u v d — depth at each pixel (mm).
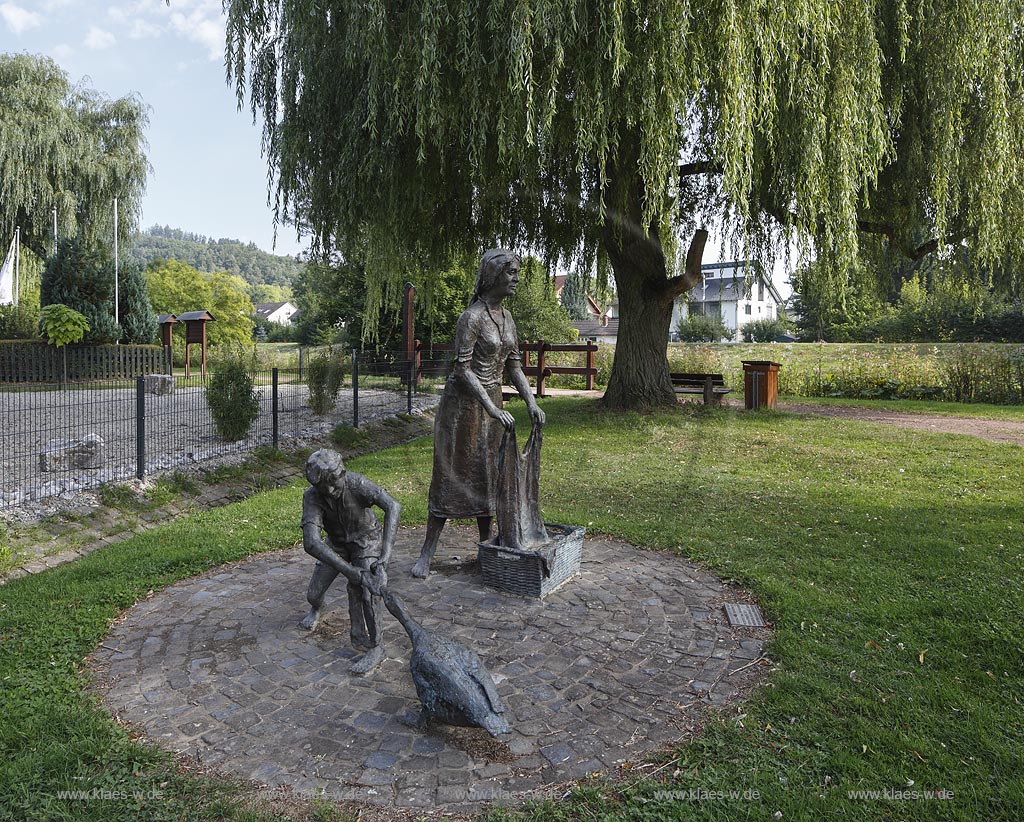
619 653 2912
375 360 7441
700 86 5762
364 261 9367
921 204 9922
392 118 6656
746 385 7746
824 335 25703
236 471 7320
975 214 9352
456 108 6418
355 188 8031
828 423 9375
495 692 2203
